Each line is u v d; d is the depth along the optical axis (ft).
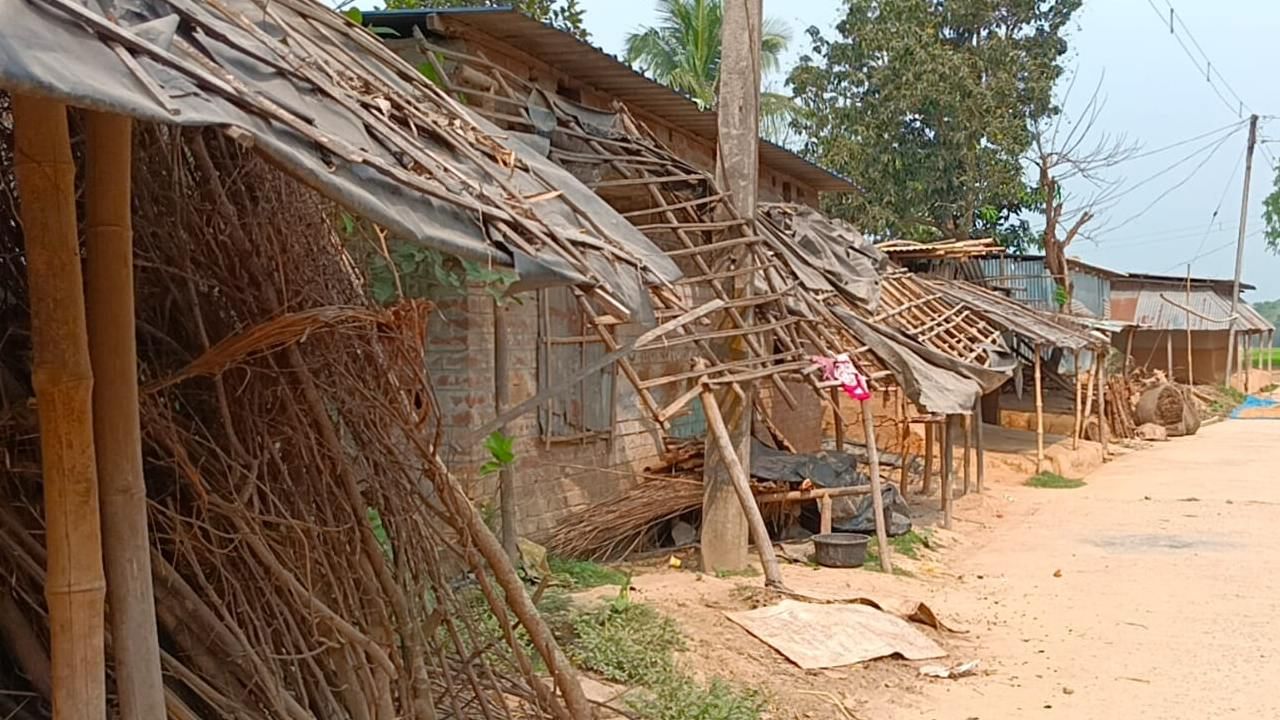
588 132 27.07
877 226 81.30
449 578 15.39
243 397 11.70
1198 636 26.61
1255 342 159.53
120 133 9.11
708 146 40.52
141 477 9.53
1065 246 79.25
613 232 12.66
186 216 11.48
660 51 73.61
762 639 23.18
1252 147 116.06
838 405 39.91
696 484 31.50
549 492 29.27
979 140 80.94
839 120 83.30
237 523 11.04
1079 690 22.31
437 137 10.95
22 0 6.61
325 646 11.56
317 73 9.82
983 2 84.33
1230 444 74.43
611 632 21.24
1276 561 35.91
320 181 7.87
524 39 26.81
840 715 20.04
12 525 10.23
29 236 8.55
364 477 12.85
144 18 8.06
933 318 43.96
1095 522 43.96
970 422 51.85
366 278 14.01
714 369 27.96
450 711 14.21
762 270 28.55
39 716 10.26
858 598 26.63
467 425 25.14
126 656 9.36
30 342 10.79
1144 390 84.74
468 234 9.21
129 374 9.37
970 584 32.12
